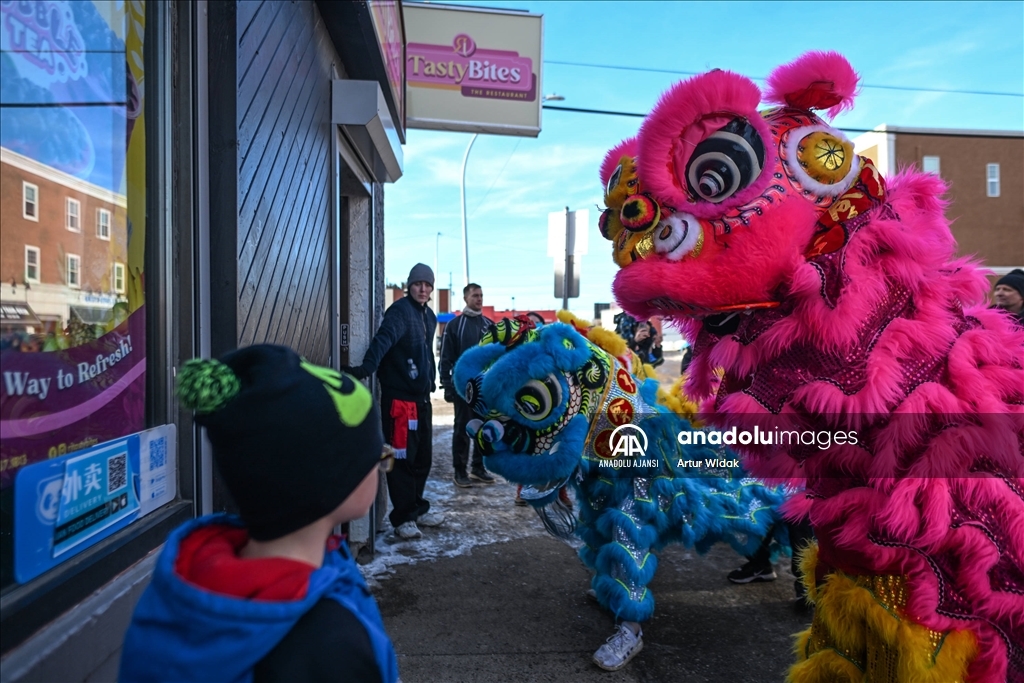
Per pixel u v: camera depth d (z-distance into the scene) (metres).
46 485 1.33
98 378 1.55
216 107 2.01
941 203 1.96
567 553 4.20
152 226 1.83
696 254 1.73
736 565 4.11
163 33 1.85
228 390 0.93
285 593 0.91
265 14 2.31
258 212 2.26
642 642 2.96
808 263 1.67
